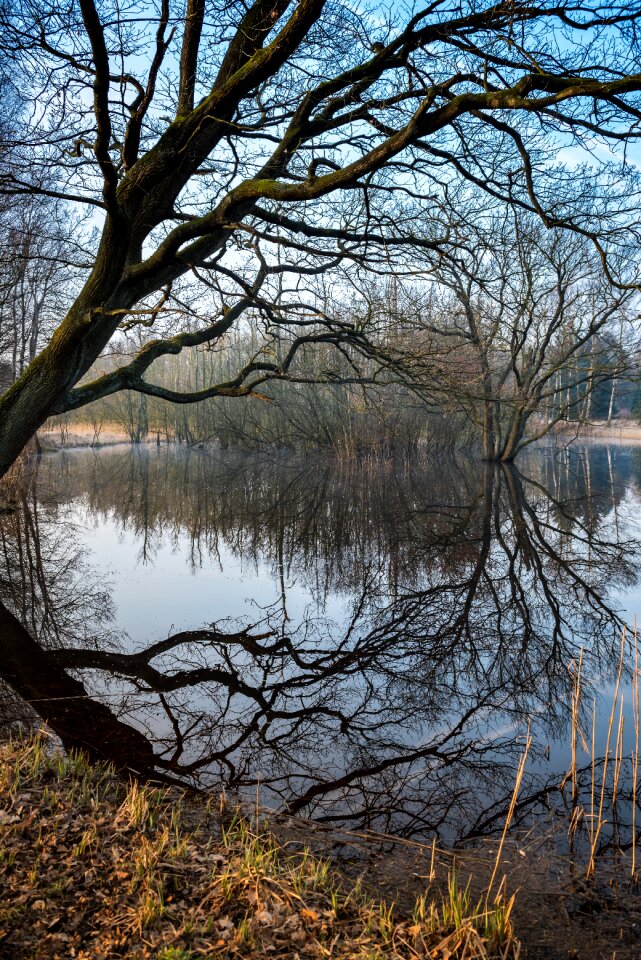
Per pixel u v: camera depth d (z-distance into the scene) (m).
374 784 4.50
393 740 5.27
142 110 8.03
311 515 16.70
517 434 29.97
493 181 9.19
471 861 3.54
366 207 9.48
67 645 7.58
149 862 3.10
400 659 7.32
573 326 26.19
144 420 55.72
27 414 8.92
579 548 13.10
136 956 2.51
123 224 8.24
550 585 10.49
